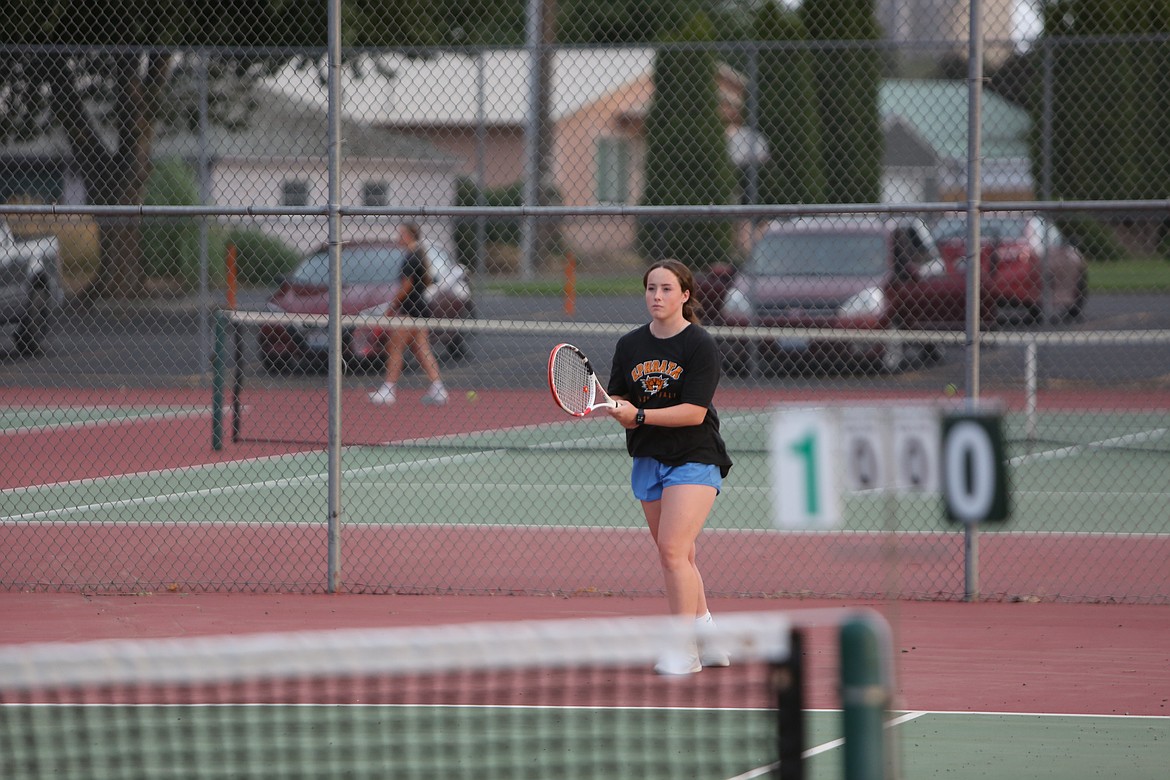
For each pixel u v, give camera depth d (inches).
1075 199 2452.0
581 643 520.7
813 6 2987.2
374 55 2477.9
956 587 1221.7
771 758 721.6
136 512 1581.0
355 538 1437.0
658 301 915.4
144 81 2432.3
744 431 2222.0
